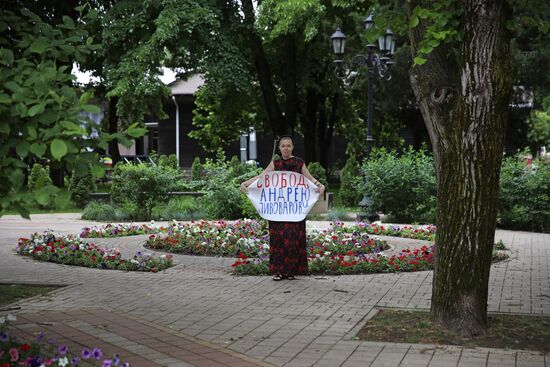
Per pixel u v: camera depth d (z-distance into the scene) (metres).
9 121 3.40
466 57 5.63
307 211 8.74
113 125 35.94
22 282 8.51
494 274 9.36
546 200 16.58
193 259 10.80
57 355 4.44
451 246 5.84
